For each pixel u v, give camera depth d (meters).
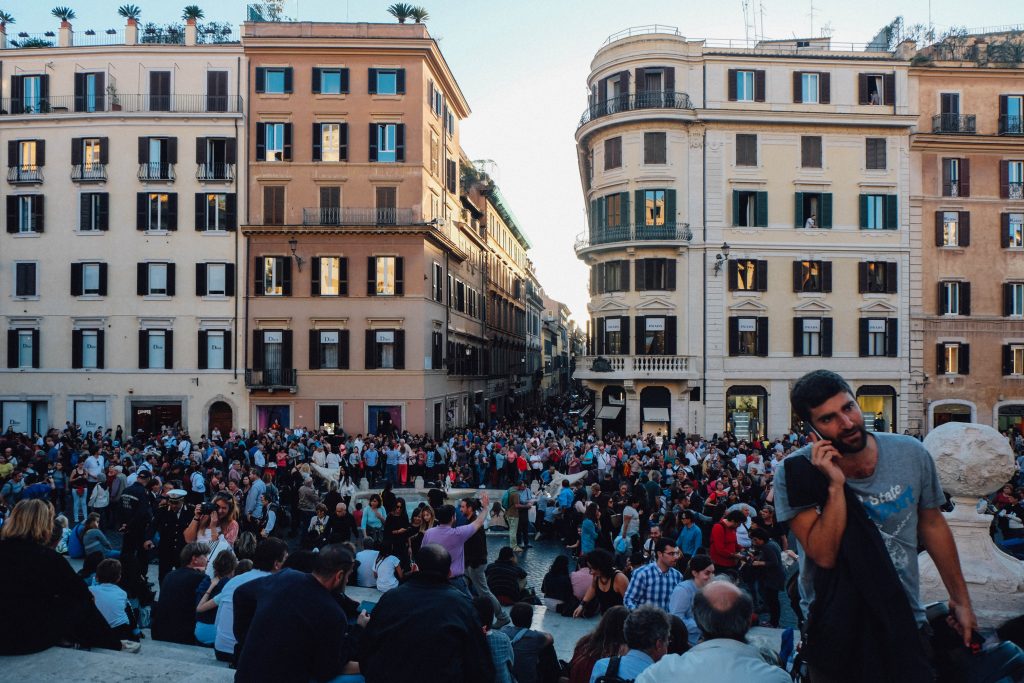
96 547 12.23
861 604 2.87
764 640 8.20
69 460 24.61
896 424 41.41
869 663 2.81
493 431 39.31
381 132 42.06
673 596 8.32
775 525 13.94
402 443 29.95
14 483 18.78
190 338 41.22
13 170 41.69
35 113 41.62
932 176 42.22
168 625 8.45
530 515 22.41
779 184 41.25
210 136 41.56
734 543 12.68
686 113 40.44
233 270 41.25
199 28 44.22
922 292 41.97
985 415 41.97
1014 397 42.03
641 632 5.61
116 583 8.10
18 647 5.44
